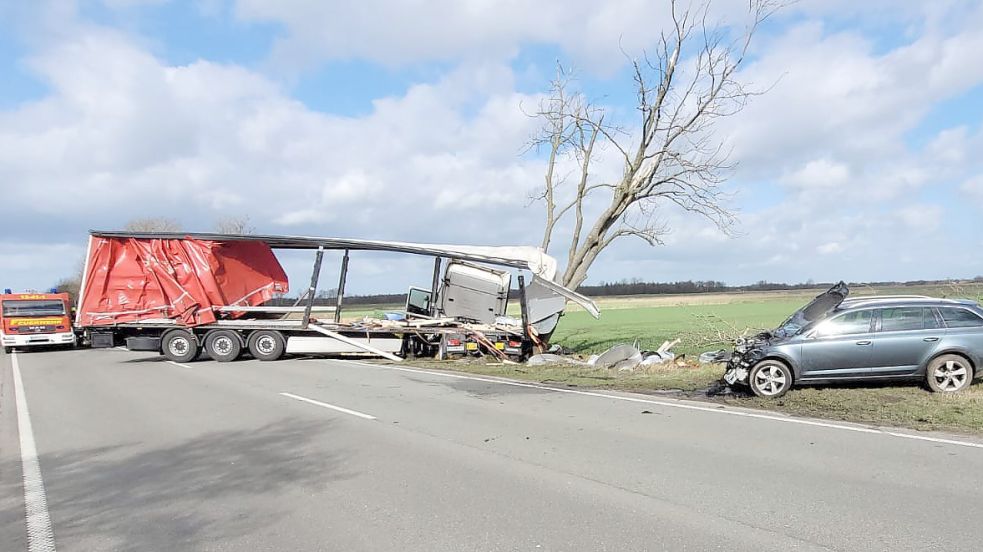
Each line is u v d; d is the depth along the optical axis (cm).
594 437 759
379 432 808
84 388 1327
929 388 992
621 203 2180
